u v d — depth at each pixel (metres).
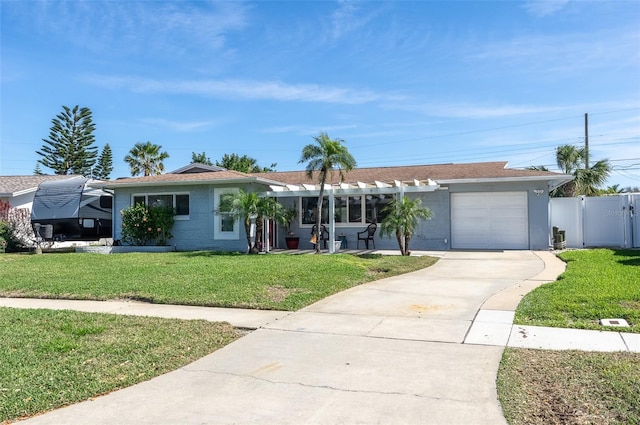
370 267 12.39
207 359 5.45
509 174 18.20
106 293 9.29
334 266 12.01
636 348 5.43
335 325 6.94
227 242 18.48
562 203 18.42
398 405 4.06
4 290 9.93
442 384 4.52
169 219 18.89
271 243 19.75
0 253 18.64
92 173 49.66
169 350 5.70
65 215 23.06
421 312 7.67
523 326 6.59
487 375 4.73
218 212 18.00
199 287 9.49
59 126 46.12
